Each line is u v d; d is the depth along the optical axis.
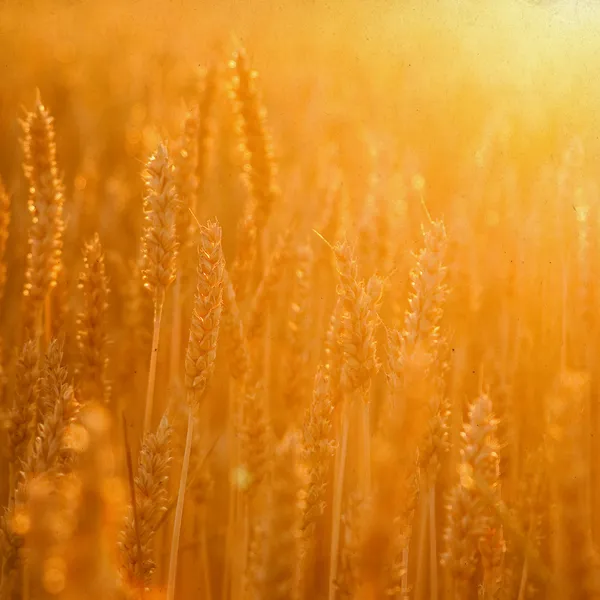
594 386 1.60
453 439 1.63
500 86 2.18
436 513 1.64
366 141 1.87
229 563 1.62
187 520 1.61
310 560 1.60
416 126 2.34
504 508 1.44
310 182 2.03
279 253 1.61
